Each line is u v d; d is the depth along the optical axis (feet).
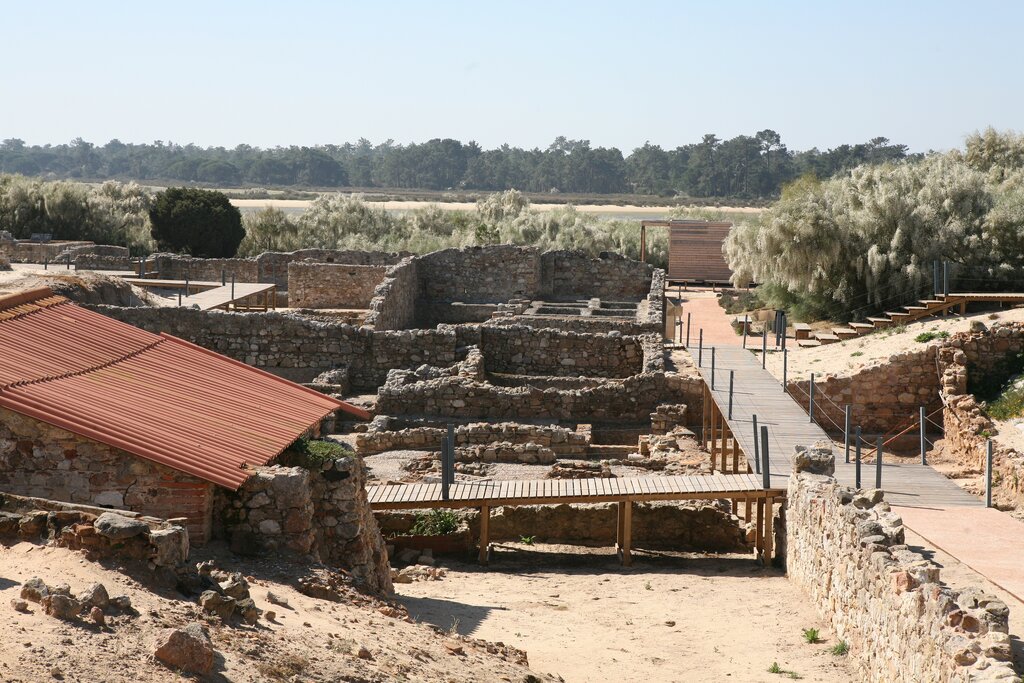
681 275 188.75
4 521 33.78
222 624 30.37
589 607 50.11
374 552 48.78
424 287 154.20
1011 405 84.43
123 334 54.95
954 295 108.47
